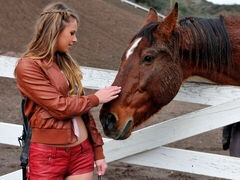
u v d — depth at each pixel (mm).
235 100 3980
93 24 26656
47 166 3303
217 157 4176
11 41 19109
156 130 4297
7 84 12789
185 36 3973
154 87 3789
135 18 32156
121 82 3758
